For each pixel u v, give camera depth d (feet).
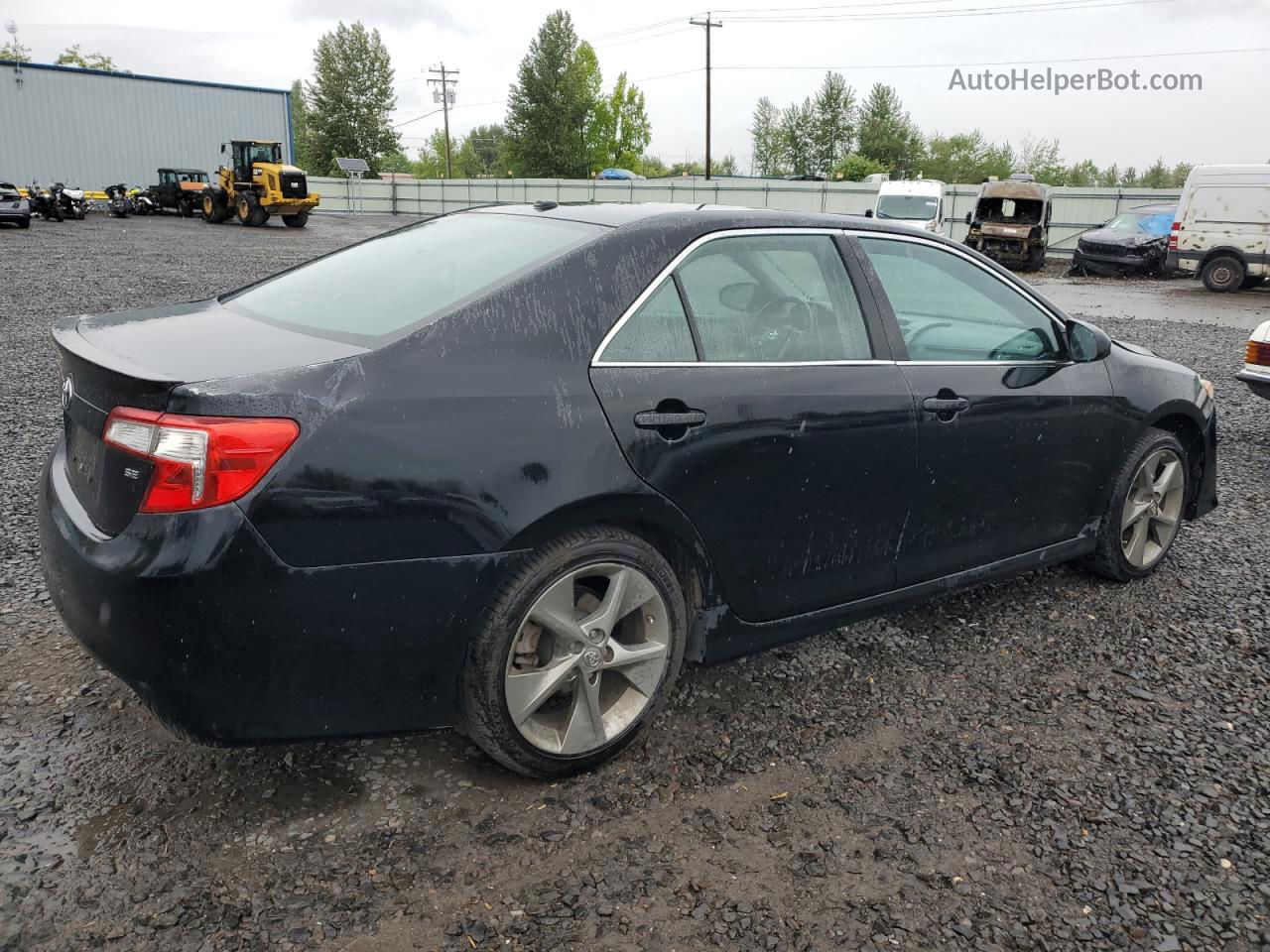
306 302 9.18
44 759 8.63
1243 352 36.58
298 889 7.20
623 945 6.81
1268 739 9.86
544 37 247.91
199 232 92.53
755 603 9.68
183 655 6.88
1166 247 77.36
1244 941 7.11
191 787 8.34
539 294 8.25
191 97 142.20
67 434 8.43
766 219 9.84
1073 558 13.98
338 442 7.04
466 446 7.47
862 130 269.03
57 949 6.53
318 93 290.15
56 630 11.09
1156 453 13.32
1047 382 11.77
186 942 6.64
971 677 10.95
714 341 9.08
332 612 7.17
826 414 9.53
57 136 130.00
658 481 8.43
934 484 10.65
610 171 172.76
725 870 7.64
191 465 6.73
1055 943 7.02
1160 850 8.07
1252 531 16.43
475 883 7.36
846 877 7.61
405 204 178.60
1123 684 10.90
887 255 10.72
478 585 7.66
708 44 174.50
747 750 9.32
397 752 9.04
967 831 8.23
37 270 49.57
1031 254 84.23
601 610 8.44
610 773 8.86
